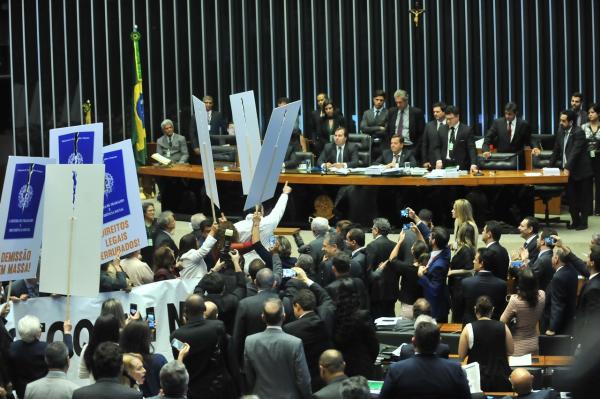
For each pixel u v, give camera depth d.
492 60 21.06
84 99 21.95
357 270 9.22
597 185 16.56
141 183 19.17
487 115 21.14
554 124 21.02
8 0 21.78
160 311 7.92
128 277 8.81
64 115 21.98
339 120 18.02
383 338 8.72
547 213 15.82
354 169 15.62
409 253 10.71
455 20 21.05
